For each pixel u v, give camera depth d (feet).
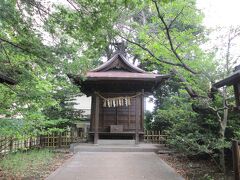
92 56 29.55
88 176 29.35
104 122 60.03
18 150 46.44
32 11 25.11
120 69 61.77
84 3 23.61
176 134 40.65
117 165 36.11
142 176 29.60
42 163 37.06
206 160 41.19
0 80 21.42
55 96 53.57
